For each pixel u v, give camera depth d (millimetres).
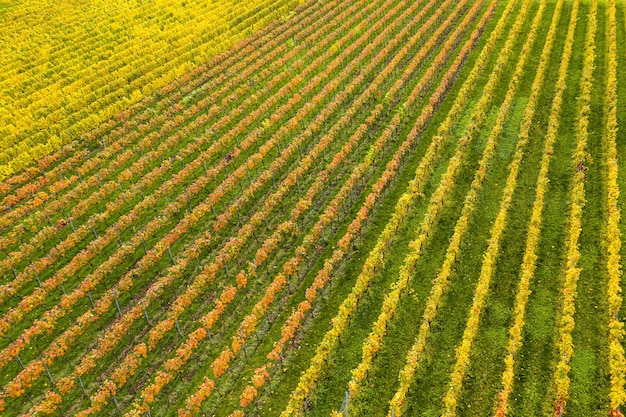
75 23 84062
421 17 74250
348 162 47688
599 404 26656
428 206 39406
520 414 26656
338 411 27656
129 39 78250
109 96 62000
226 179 45156
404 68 62719
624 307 31375
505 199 38406
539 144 46031
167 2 90188
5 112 60062
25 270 37781
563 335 28266
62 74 68625
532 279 33656
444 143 47094
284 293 35812
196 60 69750
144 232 40438
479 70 58375
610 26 65125
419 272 35375
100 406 28531
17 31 81625
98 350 31359
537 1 76938
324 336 31125
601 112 49656
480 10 76250
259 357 31594
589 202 39531
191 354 32281
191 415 27797
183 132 53344
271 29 78562
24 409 30141
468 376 28578
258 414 28422
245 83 63406
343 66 64750
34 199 46375
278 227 38812
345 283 35719
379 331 30047
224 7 87688
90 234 42875
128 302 36562
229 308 35094
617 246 33281
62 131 56250
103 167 51875
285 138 52156
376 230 39750
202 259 39250
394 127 48969
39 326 33281
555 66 58406
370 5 80625
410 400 27734
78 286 38219
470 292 33531
